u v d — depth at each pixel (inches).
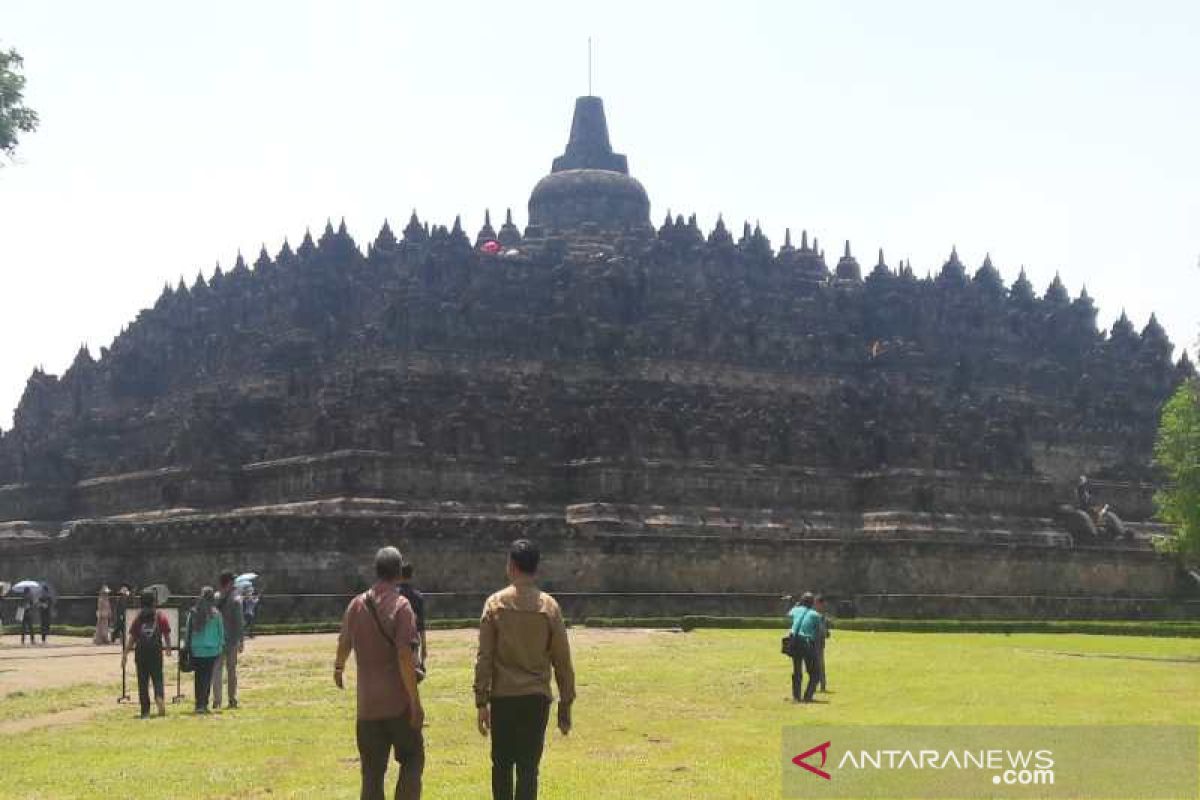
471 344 5137.8
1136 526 5940.0
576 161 6555.1
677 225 5836.6
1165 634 4249.5
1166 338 6530.5
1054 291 6535.4
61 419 6427.2
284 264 5728.3
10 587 4709.6
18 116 3341.5
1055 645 3567.9
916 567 4931.1
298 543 4163.4
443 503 4697.3
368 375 4899.1
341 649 1194.6
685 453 5017.2
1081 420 6112.2
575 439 4980.3
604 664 2682.1
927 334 6063.0
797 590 4776.1
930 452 5334.6
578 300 5408.5
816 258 6097.4
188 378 5905.5
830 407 5556.1
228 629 2014.0
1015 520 5418.3
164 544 4399.6
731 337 5516.7
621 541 4512.8
